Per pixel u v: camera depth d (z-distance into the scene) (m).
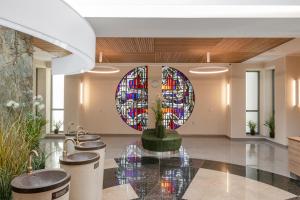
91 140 4.20
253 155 7.04
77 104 10.00
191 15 3.31
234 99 9.71
